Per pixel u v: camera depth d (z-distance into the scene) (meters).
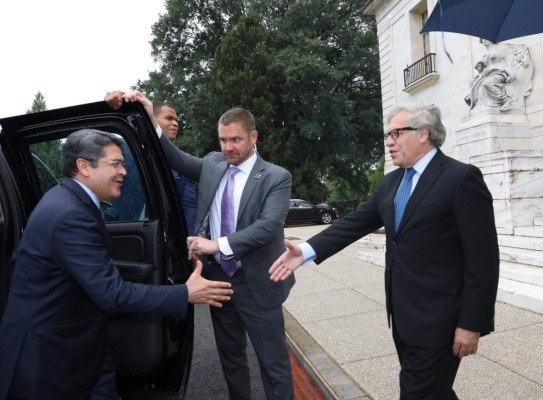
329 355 3.64
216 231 2.60
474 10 3.60
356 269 7.47
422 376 1.78
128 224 2.48
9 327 1.75
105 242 1.89
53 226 1.73
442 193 1.77
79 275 1.72
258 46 23.17
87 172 1.90
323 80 23.56
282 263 2.23
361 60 25.23
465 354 1.71
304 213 19.97
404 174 2.03
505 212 6.66
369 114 25.78
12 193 2.13
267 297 2.44
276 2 26.86
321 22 25.53
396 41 15.52
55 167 2.56
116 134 2.28
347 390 2.97
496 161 6.87
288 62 22.59
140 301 1.80
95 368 1.90
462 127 9.12
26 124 2.26
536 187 6.68
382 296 5.47
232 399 2.65
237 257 2.28
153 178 2.34
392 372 3.22
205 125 24.48
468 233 1.70
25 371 1.71
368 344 3.83
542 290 4.54
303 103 23.91
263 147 23.38
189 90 27.86
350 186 29.94
